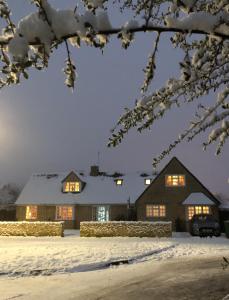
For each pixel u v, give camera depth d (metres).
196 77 2.20
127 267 13.02
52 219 36.88
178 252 17.09
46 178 41.28
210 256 15.48
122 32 1.64
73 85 1.66
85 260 14.10
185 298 8.00
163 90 2.30
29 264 13.09
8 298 8.32
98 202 36.41
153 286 9.41
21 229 27.86
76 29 1.52
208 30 1.71
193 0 1.71
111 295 8.49
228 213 32.69
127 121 2.33
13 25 1.48
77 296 8.45
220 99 2.54
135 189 37.81
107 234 26.84
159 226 26.34
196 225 27.55
